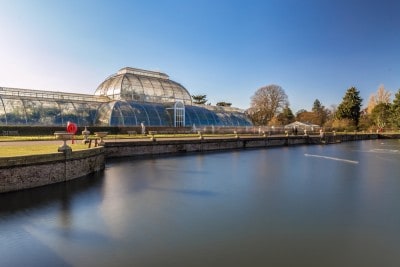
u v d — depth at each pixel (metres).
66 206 13.21
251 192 16.58
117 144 29.52
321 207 13.88
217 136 50.00
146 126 50.25
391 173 23.36
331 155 36.75
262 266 8.31
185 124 59.72
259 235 10.45
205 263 8.41
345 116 102.06
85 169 19.47
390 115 94.38
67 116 46.44
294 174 22.50
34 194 14.67
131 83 60.19
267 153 38.44
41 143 25.30
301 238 10.27
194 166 25.48
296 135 60.25
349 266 8.42
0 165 14.17
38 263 8.25
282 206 13.95
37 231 10.43
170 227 11.03
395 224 11.73
